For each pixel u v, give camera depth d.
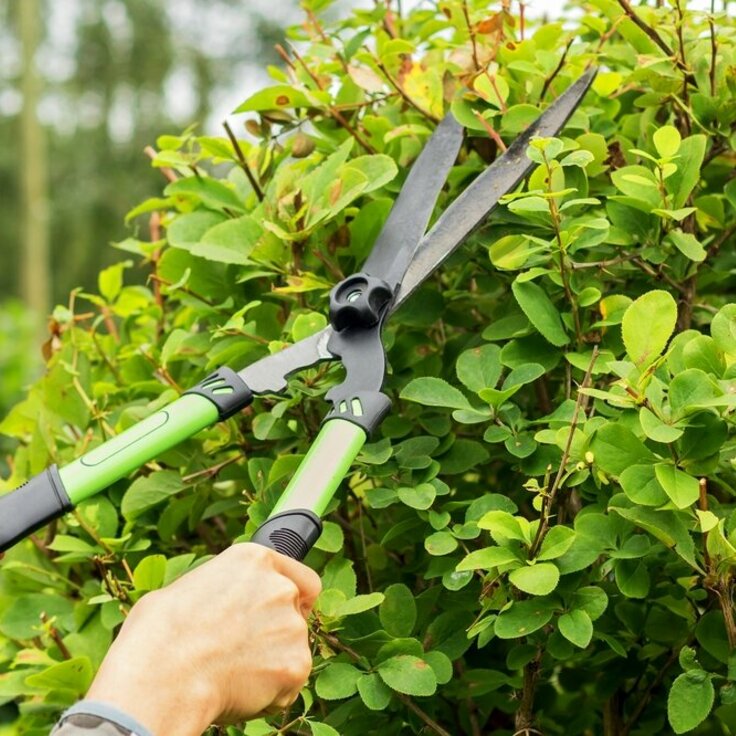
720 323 0.92
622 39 1.38
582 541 0.94
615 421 0.98
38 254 11.26
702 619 0.96
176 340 1.22
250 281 1.25
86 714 0.66
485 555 0.90
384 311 1.02
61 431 1.31
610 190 1.17
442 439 1.11
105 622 1.13
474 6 1.32
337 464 0.88
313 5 1.40
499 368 1.05
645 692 1.09
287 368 1.00
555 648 0.97
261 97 1.22
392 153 1.26
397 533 1.06
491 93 1.14
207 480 1.22
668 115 1.26
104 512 1.19
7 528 0.85
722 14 1.13
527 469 1.03
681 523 0.90
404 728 1.12
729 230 1.21
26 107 11.38
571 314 1.07
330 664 0.96
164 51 13.10
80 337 1.41
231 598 0.74
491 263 1.18
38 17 12.34
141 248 1.40
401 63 1.28
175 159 1.28
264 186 1.27
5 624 1.22
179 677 0.69
